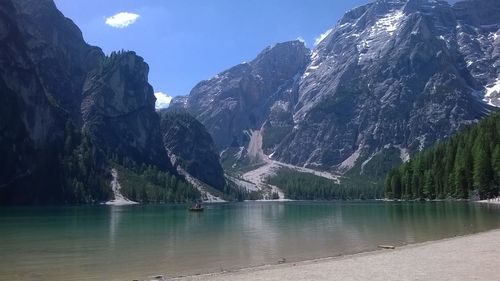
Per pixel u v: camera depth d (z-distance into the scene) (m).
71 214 132.62
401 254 37.09
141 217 118.19
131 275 35.06
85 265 40.28
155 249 50.94
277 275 29.75
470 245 40.38
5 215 126.56
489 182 149.25
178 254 46.62
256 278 28.97
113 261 42.44
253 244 54.38
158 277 33.31
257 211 157.50
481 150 152.62
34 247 53.75
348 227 74.50
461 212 98.50
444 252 36.72
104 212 147.00
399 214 103.06
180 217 118.50
